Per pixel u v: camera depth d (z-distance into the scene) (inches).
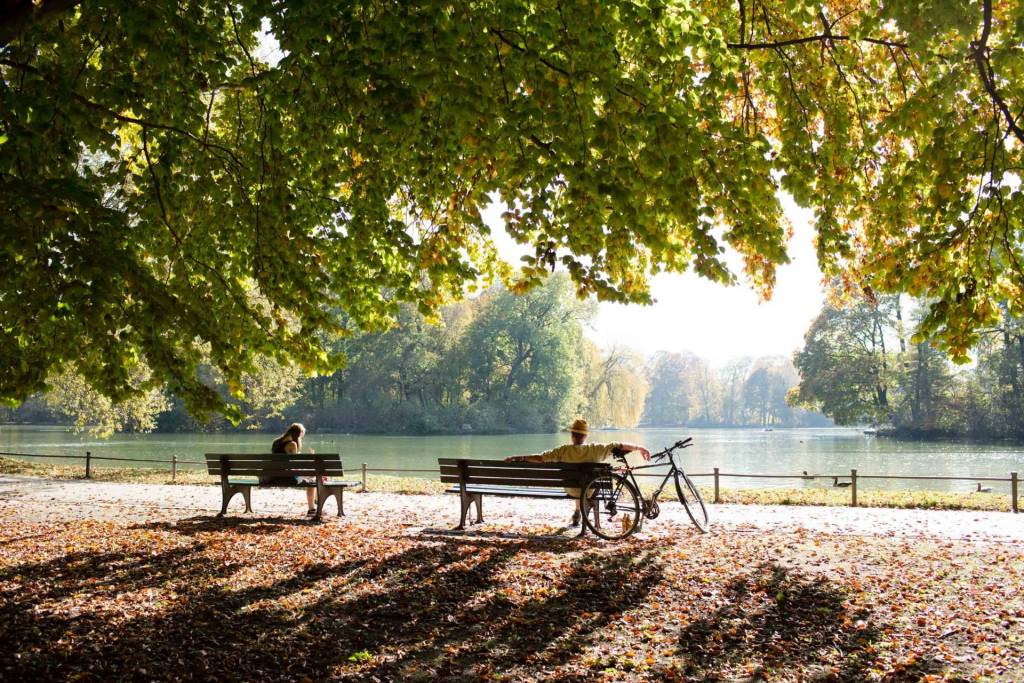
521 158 282.8
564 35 254.8
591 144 254.5
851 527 440.1
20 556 346.6
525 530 419.8
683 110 258.5
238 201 366.9
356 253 402.9
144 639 235.0
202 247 393.1
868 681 206.1
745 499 572.4
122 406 1144.2
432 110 288.7
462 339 3043.8
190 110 337.4
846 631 245.8
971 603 273.7
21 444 1815.9
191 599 277.4
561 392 2957.7
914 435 2532.0
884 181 348.8
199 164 356.2
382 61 252.5
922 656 223.8
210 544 373.4
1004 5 287.0
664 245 293.6
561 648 231.0
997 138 276.4
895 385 2674.7
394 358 3014.3
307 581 302.7
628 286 322.7
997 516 488.7
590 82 256.4
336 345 3019.2
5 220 234.1
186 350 341.1
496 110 268.7
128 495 602.5
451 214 366.3
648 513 409.7
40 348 286.0
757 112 397.7
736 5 356.2
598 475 396.2
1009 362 2335.1
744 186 274.1
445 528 425.7
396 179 370.6
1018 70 261.6
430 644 234.2
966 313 282.2
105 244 254.5
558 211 316.2
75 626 245.6
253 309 396.8
